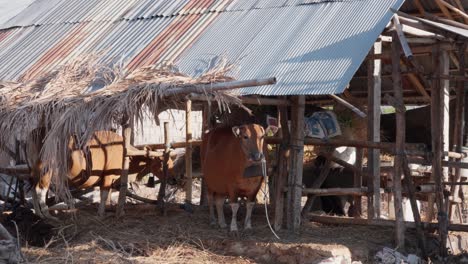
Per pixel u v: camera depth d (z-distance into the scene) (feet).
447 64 31.30
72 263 27.22
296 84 27.35
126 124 30.48
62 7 42.96
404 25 29.43
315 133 33.65
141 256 29.37
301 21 31.89
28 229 31.89
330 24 30.71
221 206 32.40
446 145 31.76
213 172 31.50
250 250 28.94
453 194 32.73
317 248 27.14
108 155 34.91
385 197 41.04
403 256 27.53
